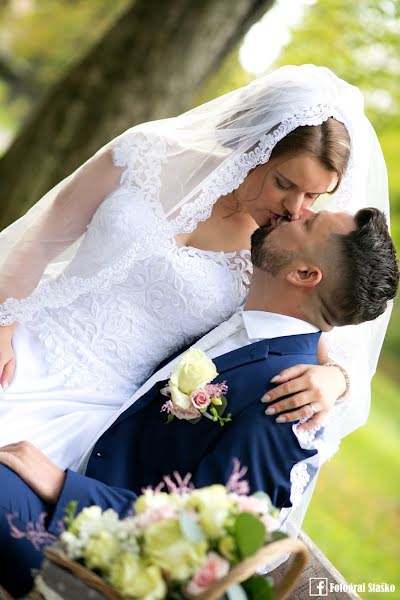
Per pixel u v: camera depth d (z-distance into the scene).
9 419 3.07
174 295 3.24
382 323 3.51
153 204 3.24
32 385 3.16
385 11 7.96
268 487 2.77
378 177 3.55
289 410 2.81
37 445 3.04
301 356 2.99
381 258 2.92
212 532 2.10
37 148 6.53
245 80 8.32
